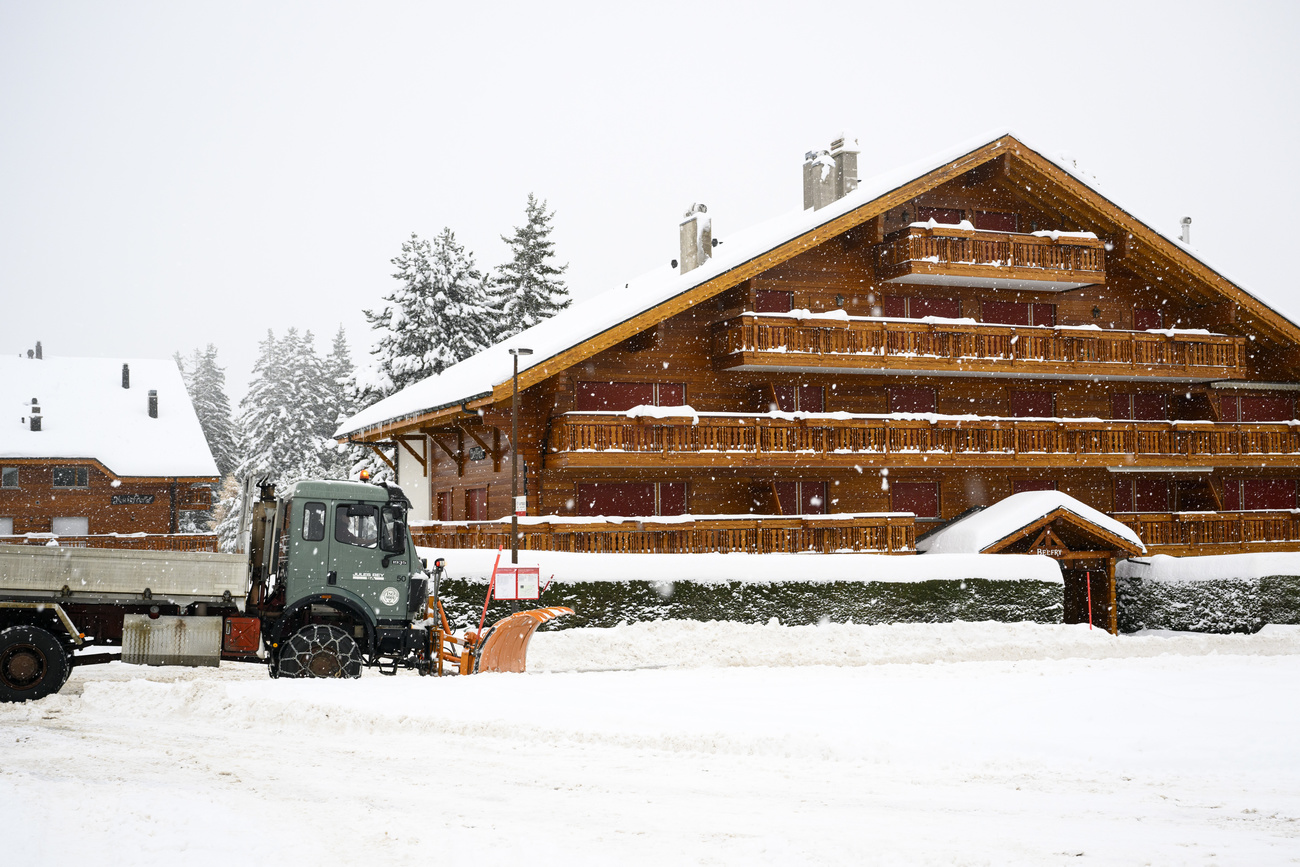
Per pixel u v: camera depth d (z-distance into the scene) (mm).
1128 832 8273
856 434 31266
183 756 11148
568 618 24703
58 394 51406
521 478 29422
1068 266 33938
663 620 25297
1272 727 12336
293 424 75000
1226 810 9117
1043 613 29109
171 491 47906
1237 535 35812
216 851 7105
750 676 17453
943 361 32500
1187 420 37469
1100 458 34031
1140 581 33406
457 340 51750
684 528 28359
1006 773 10578
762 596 26547
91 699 14523
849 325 31359
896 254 32781
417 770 10578
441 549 24984
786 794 9609
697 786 9922
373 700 13875
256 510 17797
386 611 17141
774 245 30453
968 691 15234
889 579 27797
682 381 31328
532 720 12758
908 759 11180
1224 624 32094
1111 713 13109
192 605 16250
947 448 32281
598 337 28219
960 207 34469
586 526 27312
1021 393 35688
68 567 15477
